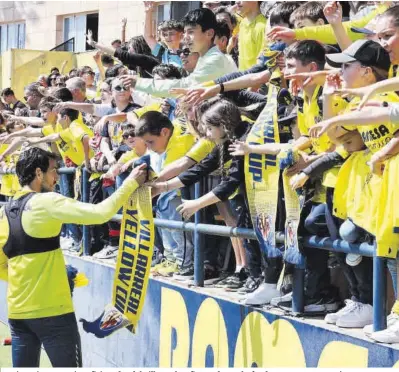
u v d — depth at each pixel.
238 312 9.36
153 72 12.38
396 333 7.18
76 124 15.01
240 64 12.60
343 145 7.93
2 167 18.72
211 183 10.99
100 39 27.17
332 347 7.82
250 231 9.25
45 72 26.38
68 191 15.92
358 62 7.59
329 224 8.32
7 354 14.84
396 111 6.87
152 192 9.84
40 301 9.34
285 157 8.44
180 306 10.74
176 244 11.45
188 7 22.20
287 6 10.62
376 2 10.82
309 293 8.62
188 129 10.95
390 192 7.12
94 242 14.76
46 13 31.31
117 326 9.41
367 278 7.93
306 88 8.40
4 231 9.47
